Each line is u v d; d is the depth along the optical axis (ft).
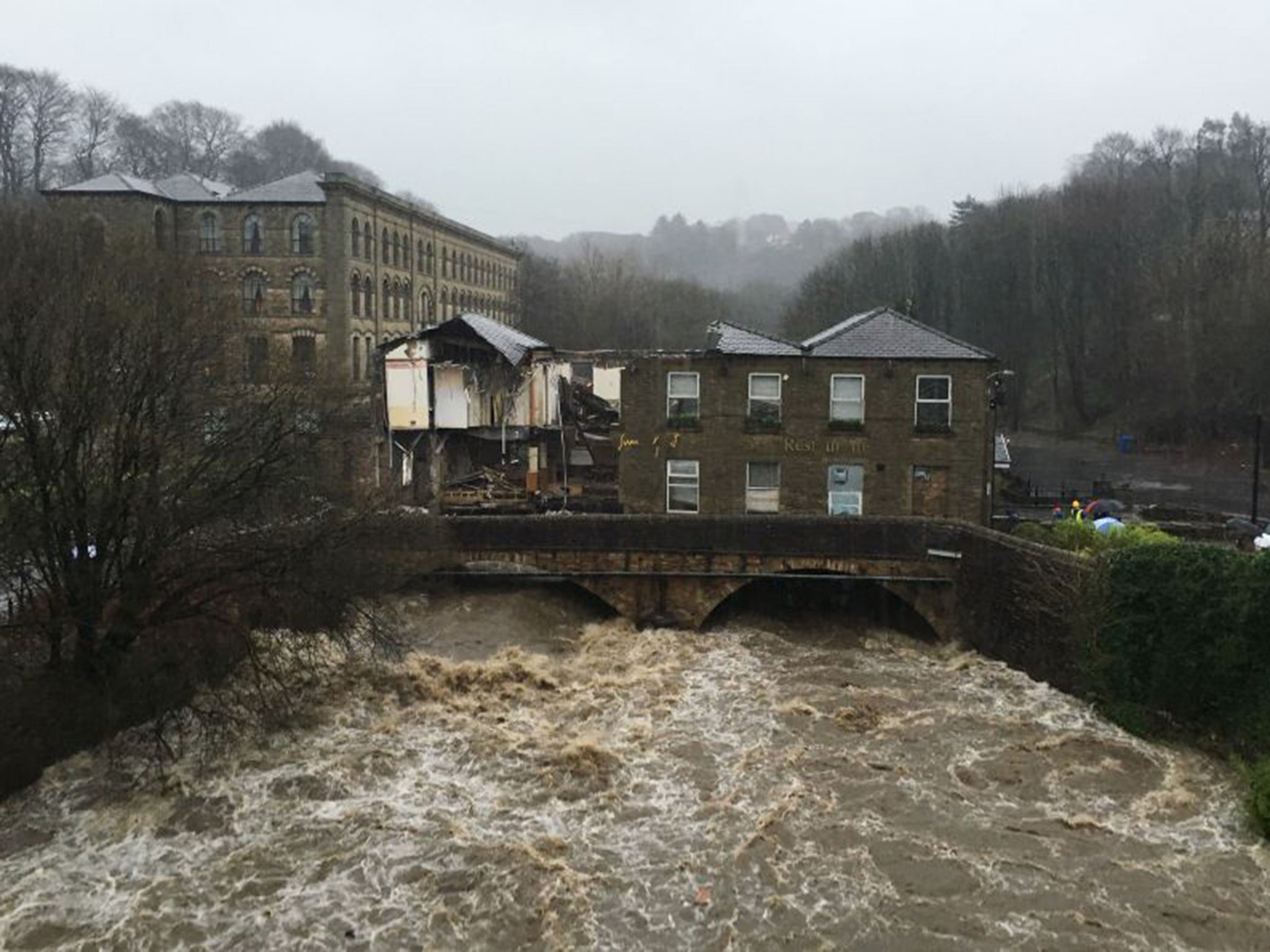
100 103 306.35
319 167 423.64
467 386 127.24
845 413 107.45
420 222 245.45
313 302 199.82
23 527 60.34
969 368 104.88
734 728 72.43
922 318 334.65
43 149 272.10
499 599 98.68
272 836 57.31
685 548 95.45
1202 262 263.49
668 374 108.47
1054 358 311.88
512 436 133.28
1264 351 225.76
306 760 66.69
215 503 68.59
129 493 64.44
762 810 59.82
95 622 66.44
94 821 58.95
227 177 368.68
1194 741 67.92
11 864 54.39
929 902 50.21
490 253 310.04
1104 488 174.40
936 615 93.61
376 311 218.18
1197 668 67.05
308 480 76.43
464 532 95.91
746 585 103.91
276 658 77.71
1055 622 78.48
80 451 66.08
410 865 54.13
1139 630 70.69
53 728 64.39
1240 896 50.47
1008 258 322.34
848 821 58.49
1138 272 297.53
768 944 47.14
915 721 73.56
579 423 153.89
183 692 70.64
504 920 49.26
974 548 90.02
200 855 55.36
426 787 63.31
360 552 78.13
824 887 51.72
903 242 358.43
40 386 61.26
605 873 53.21
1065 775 64.13
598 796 61.77
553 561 96.53
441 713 74.79
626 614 97.09
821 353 106.01
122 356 64.23
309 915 49.67
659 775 64.69
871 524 93.66
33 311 61.16
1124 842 55.93
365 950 47.03
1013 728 71.82
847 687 81.00
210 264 195.42
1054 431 303.48
